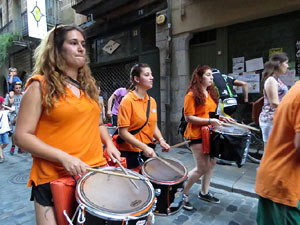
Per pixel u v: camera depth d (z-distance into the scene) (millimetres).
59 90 1146
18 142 1106
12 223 2387
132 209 1073
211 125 2330
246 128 2391
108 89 7262
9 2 10758
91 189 1165
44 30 7699
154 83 5828
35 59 1269
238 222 2379
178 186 1628
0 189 3254
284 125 1272
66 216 1105
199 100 2318
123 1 5762
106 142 1584
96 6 6293
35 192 1229
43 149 1088
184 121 2643
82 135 1248
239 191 3023
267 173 1359
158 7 5359
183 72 5059
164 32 5242
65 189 1161
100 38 7211
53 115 1145
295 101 1208
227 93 3045
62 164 1091
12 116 5059
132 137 1865
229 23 4410
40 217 1205
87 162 1298
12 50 10617
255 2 3945
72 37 1217
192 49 5102
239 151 2119
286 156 1280
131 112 1937
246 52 4379
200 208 2656
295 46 3854
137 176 1378
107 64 7082
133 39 6258
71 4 7773
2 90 12609
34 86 1134
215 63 4797
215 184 3217
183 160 4344
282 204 1294
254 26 4250
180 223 2367
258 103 3457
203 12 4586
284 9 3750
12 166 4324
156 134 2191
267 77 3021
